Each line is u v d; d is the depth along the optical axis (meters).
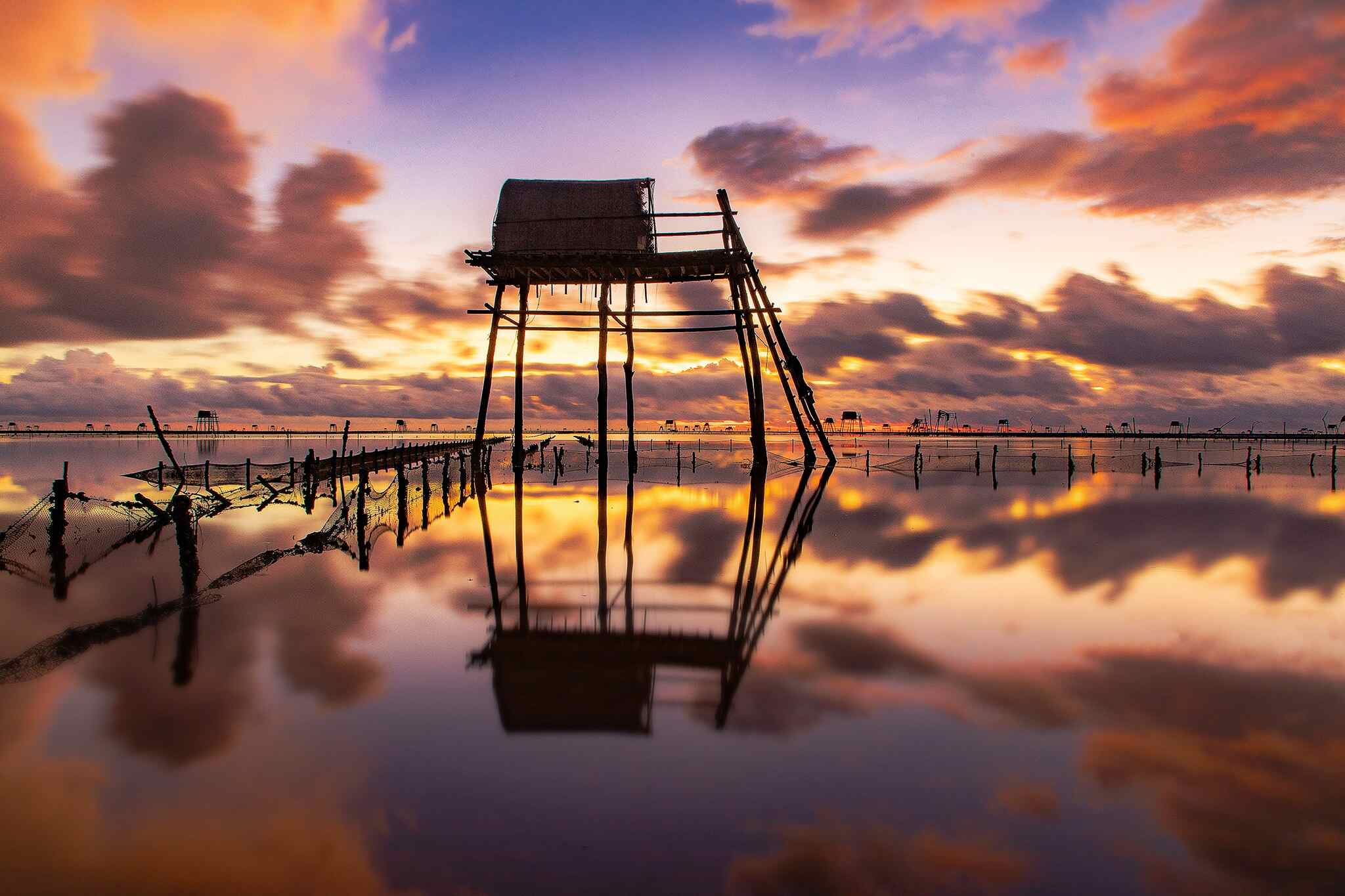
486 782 5.03
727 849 4.27
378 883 3.98
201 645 8.10
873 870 4.07
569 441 99.62
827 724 6.02
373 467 24.61
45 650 7.82
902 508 21.22
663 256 27.27
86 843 4.34
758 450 31.75
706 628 8.92
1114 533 16.31
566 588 11.12
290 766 5.25
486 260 27.11
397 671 7.34
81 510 19.31
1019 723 6.01
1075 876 4.04
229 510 20.77
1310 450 85.31
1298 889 3.93
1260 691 6.68
